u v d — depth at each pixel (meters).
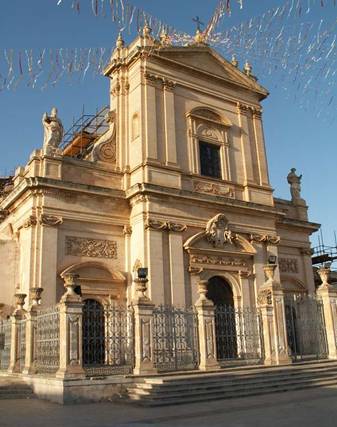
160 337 19.09
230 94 31.47
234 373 18.02
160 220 25.55
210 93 30.47
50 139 25.25
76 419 12.47
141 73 27.92
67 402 15.23
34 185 23.80
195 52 30.22
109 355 19.58
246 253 28.14
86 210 25.11
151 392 15.42
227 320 25.45
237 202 28.38
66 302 16.41
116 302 24.72
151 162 26.39
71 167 25.69
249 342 22.53
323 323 23.62
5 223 27.92
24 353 19.58
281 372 18.83
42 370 17.81
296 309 25.09
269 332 21.16
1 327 22.28
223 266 27.27
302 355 24.09
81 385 15.60
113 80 29.70
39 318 18.70
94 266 24.62
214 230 27.16
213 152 29.80
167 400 15.04
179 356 19.98
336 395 16.23
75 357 16.02
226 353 24.66
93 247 24.95
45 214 23.83
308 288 32.44
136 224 25.70
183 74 29.56
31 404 15.30
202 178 28.28
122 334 19.36
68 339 16.06
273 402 14.91
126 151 27.72
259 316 21.94
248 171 30.39
